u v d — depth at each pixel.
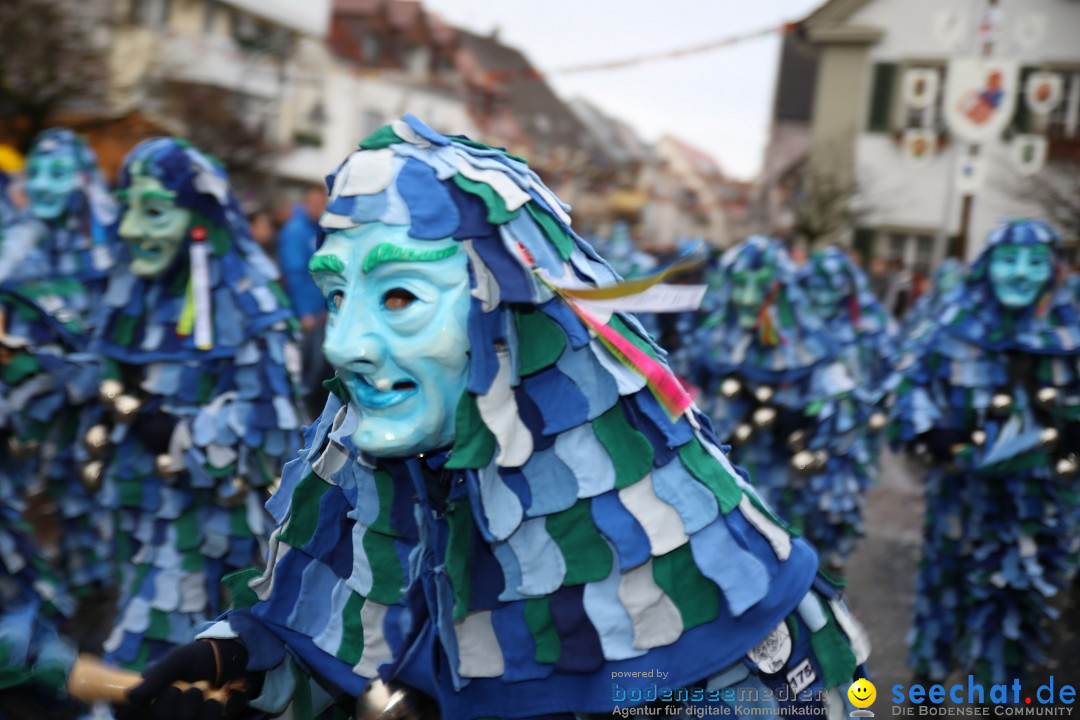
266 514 3.56
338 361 1.74
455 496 1.83
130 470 3.48
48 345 4.07
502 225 1.76
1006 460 4.02
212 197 3.46
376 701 1.88
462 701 1.86
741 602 1.79
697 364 5.07
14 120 11.27
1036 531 4.09
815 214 24.88
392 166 1.77
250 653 1.91
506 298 1.72
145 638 3.41
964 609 4.34
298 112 21.28
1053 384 4.16
